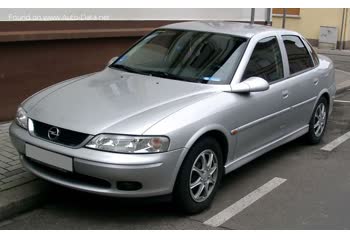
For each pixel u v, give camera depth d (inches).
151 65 200.4
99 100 167.0
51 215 165.2
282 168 219.0
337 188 198.4
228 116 173.8
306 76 232.2
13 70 258.7
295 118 226.1
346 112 343.6
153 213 167.8
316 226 163.8
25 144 162.2
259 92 192.7
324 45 752.3
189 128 156.9
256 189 193.2
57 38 274.5
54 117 159.3
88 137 149.3
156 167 148.6
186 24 222.2
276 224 163.9
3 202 162.1
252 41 200.2
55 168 155.1
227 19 425.1
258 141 197.6
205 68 190.1
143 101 165.0
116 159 145.0
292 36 235.5
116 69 204.5
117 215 165.8
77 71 293.9
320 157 236.8
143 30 333.4
